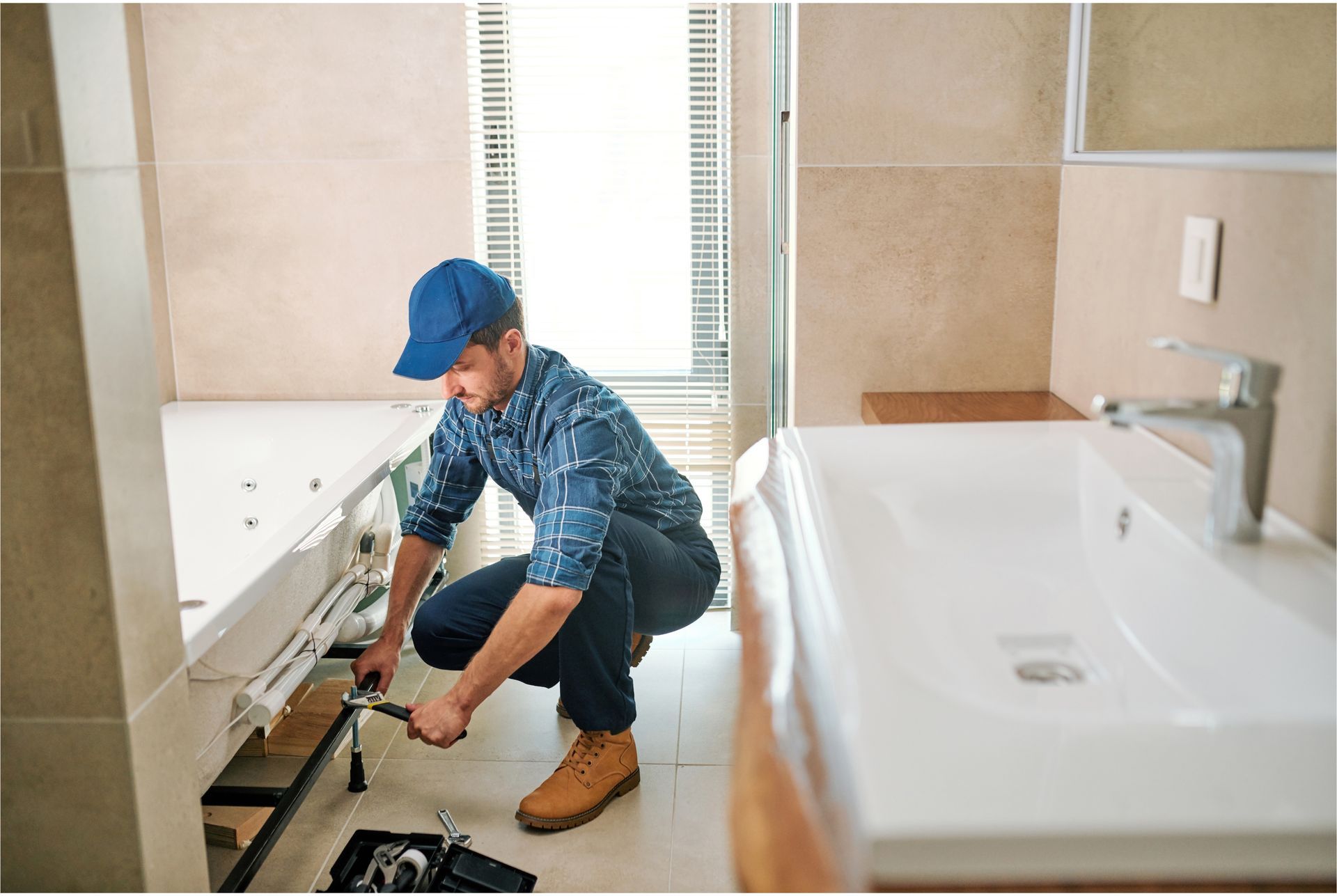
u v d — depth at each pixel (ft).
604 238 9.71
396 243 9.91
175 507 9.37
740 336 9.77
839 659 2.58
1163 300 5.01
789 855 2.08
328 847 6.58
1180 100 4.84
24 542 3.80
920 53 6.40
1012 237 6.62
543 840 6.64
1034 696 3.03
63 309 3.62
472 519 10.24
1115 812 2.03
